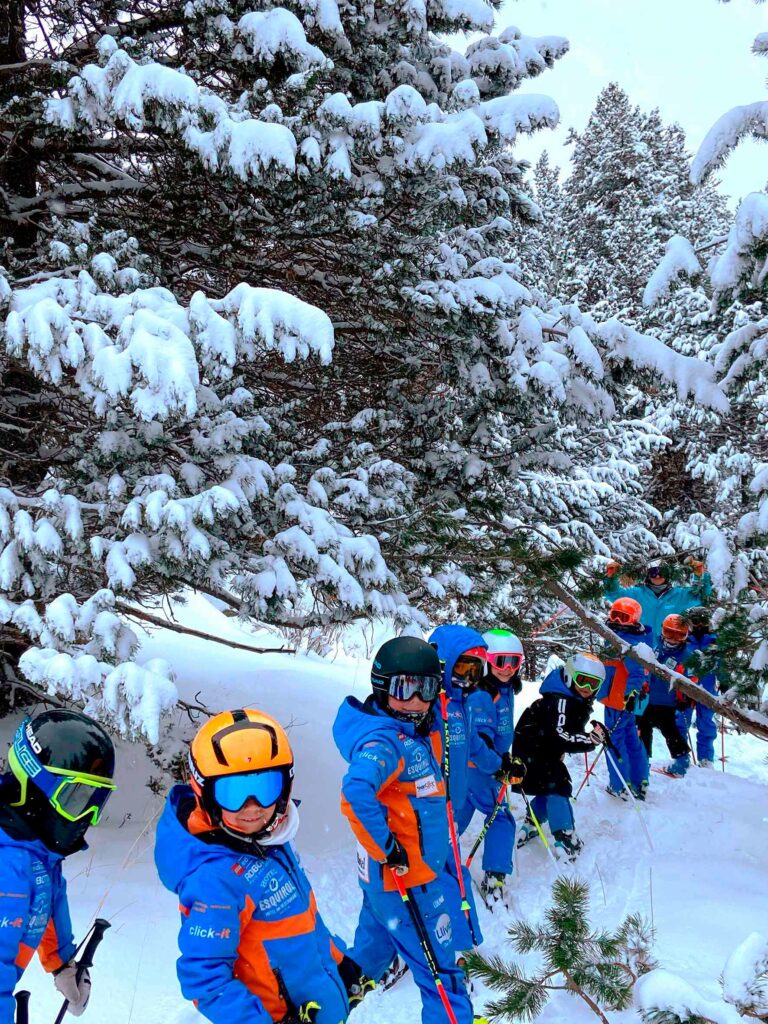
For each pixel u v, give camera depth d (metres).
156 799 5.49
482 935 3.91
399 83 6.52
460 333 6.05
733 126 4.79
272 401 7.08
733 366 5.71
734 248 4.97
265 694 8.22
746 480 15.45
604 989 2.93
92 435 5.29
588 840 5.61
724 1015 2.72
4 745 5.59
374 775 3.00
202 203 6.07
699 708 8.21
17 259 5.96
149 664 4.07
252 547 5.30
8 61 6.31
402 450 7.03
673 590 8.27
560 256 25.69
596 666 5.12
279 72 5.76
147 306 4.37
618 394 6.38
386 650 3.21
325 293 6.81
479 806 4.86
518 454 7.00
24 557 4.30
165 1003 3.12
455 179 5.92
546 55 7.12
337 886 4.58
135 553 4.34
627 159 27.53
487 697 4.70
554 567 5.83
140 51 5.35
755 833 5.68
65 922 2.22
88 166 6.29
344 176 5.18
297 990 2.26
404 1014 3.52
